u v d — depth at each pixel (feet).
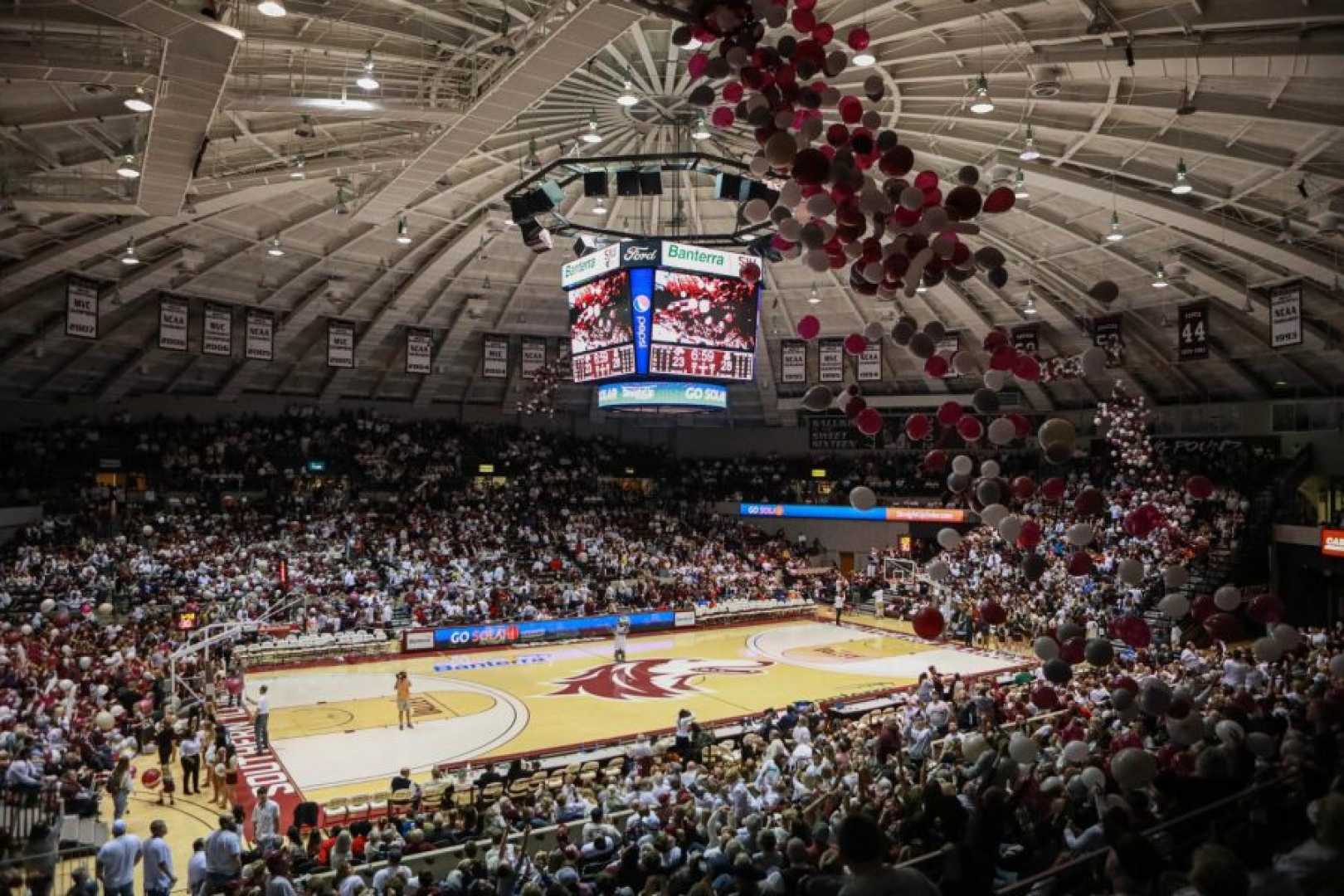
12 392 116.98
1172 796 27.04
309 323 115.03
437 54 57.16
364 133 68.90
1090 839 23.47
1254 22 45.80
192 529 114.21
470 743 65.67
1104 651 31.81
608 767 56.13
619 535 139.13
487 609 107.14
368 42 54.49
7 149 61.31
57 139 60.90
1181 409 130.72
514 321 128.77
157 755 63.52
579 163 63.36
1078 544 33.17
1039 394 136.36
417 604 104.42
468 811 42.19
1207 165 67.46
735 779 44.96
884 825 30.81
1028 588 108.06
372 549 117.91
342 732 68.49
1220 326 106.83
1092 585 100.99
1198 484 34.17
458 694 80.84
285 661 92.27
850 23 54.08
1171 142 63.16
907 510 140.67
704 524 151.43
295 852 37.42
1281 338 80.59
